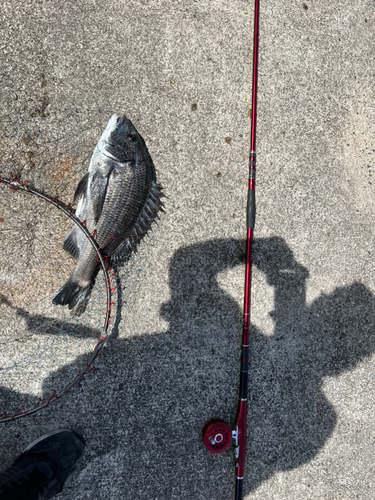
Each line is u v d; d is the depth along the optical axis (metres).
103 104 1.19
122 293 1.20
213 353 1.23
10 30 1.15
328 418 1.27
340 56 1.29
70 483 1.17
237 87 1.24
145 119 1.20
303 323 1.27
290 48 1.26
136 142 1.11
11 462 1.15
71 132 1.18
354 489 1.28
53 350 1.17
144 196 1.14
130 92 1.20
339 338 1.28
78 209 1.12
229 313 1.24
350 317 1.29
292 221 1.27
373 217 1.30
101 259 1.11
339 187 1.29
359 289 1.29
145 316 1.21
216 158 1.23
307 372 1.27
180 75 1.22
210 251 1.23
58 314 1.18
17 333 1.16
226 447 1.18
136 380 1.20
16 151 1.16
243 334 1.20
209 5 1.23
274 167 1.26
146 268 1.21
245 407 1.19
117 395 1.19
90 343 1.19
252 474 1.23
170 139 1.21
